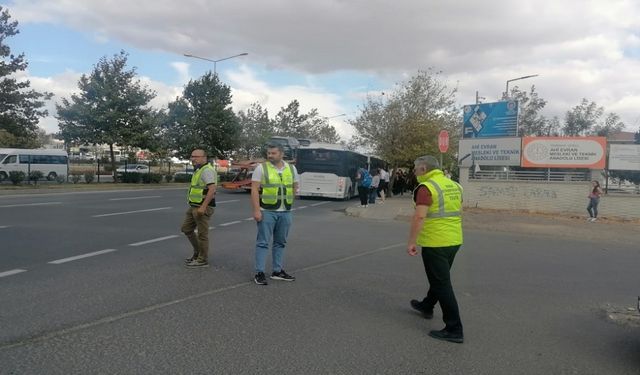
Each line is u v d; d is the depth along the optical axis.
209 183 7.86
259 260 7.04
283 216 7.22
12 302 5.82
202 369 4.13
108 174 48.59
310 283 7.26
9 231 11.27
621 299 6.99
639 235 14.98
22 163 39.62
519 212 20.23
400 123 32.59
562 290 7.45
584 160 20.27
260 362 4.31
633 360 4.70
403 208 21.48
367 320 5.61
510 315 6.06
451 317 5.07
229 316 5.55
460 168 22.33
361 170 22.36
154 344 4.64
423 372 4.25
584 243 13.31
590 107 46.81
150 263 8.20
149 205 19.30
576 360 4.66
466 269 8.88
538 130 46.78
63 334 4.82
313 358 4.45
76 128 36.72
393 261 9.24
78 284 6.71
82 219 14.01
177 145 45.47
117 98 36.75
